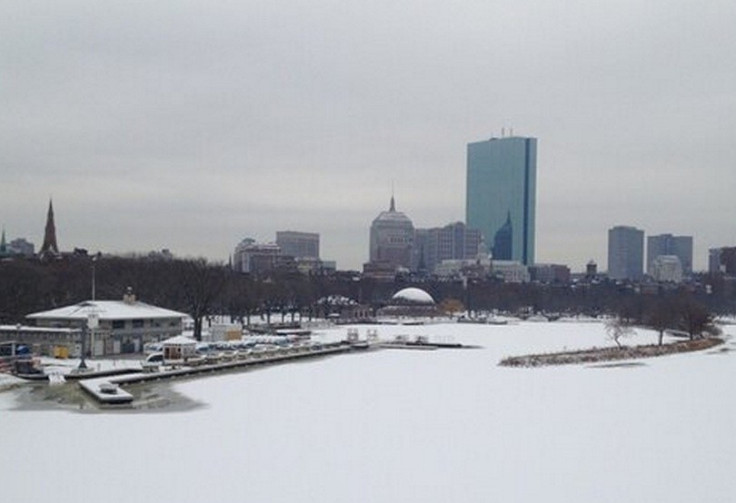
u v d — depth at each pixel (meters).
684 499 58.25
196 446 73.00
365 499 57.56
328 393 107.88
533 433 80.00
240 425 83.25
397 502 57.06
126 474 63.19
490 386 116.19
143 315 156.62
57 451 70.62
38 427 81.56
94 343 147.00
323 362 155.75
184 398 102.75
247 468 65.38
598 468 66.38
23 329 147.12
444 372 136.12
